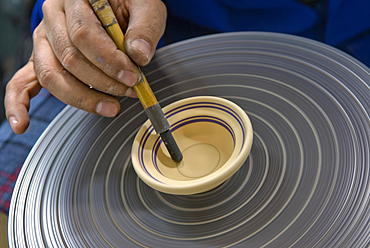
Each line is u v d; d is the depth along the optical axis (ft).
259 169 2.32
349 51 4.11
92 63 2.59
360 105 2.41
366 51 4.02
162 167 2.43
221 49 3.31
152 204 2.34
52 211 2.43
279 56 3.04
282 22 4.35
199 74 3.16
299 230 1.89
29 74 3.43
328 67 2.79
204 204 2.24
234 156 2.10
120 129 2.91
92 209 2.39
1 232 3.14
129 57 2.36
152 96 2.30
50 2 3.10
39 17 4.61
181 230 2.13
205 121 2.56
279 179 2.19
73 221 2.33
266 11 4.33
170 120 2.57
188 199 2.30
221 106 2.45
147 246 2.08
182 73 3.22
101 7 2.29
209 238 2.03
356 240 1.74
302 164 2.21
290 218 1.97
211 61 3.23
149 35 2.51
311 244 1.81
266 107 2.70
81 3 2.58
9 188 3.21
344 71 2.71
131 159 2.43
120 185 2.52
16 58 6.71
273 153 2.38
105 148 2.80
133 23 2.60
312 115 2.48
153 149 2.45
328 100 2.54
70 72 2.72
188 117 2.58
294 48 3.07
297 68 2.88
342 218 1.85
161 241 2.09
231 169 1.97
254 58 3.11
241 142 2.16
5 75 7.26
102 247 2.14
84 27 2.43
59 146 2.91
